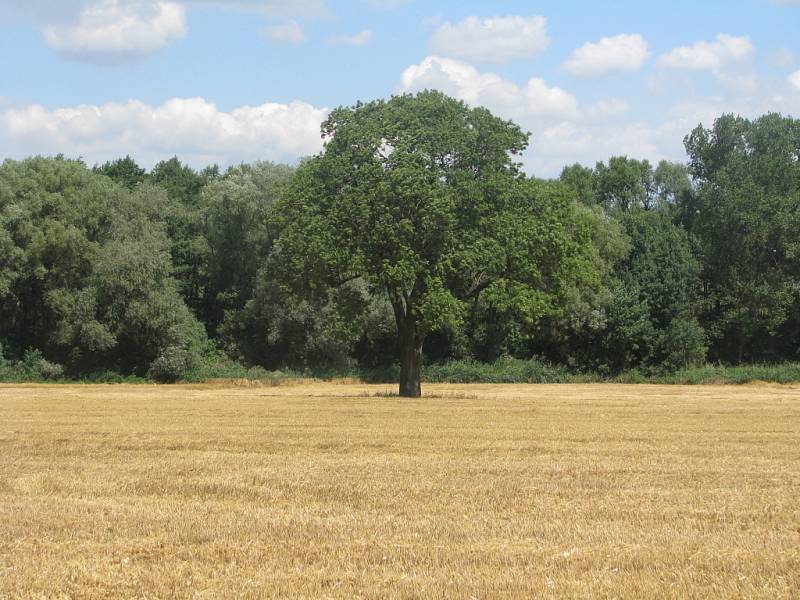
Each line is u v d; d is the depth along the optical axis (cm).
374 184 4297
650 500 1659
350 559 1249
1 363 6881
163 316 6812
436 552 1280
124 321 6781
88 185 7425
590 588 1101
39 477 1948
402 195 4188
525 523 1459
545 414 3562
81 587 1145
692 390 5878
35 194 6994
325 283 4541
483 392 5562
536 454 2305
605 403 4253
